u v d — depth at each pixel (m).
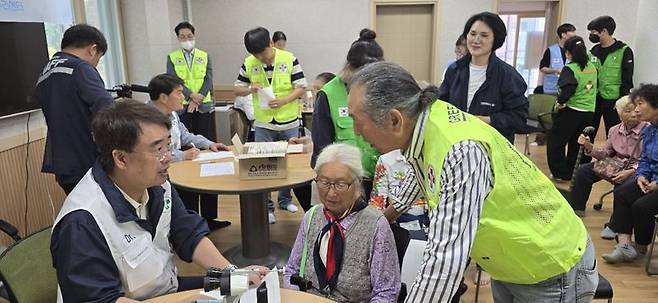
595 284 1.31
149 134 1.29
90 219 1.28
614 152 3.45
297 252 1.72
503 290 1.45
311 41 6.52
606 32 4.89
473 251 1.18
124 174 1.34
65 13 3.48
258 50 3.56
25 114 3.08
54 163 2.49
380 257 1.57
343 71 2.21
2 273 1.39
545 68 5.87
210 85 4.90
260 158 2.49
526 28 7.10
